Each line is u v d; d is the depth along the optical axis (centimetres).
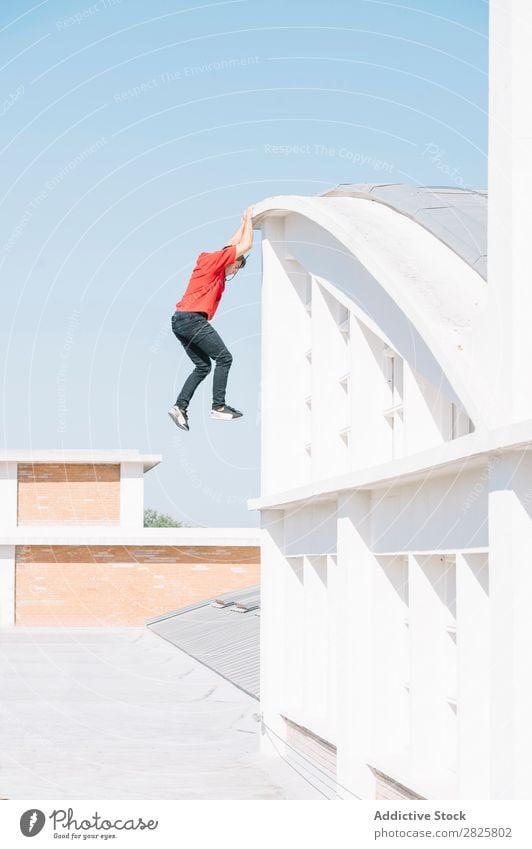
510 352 786
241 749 1634
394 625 1133
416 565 995
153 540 4159
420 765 985
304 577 1430
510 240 796
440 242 1080
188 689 2366
